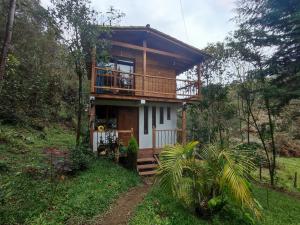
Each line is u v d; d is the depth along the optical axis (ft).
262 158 36.24
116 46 33.96
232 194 14.10
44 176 20.12
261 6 28.32
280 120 36.91
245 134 46.57
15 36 39.09
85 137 36.35
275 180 34.14
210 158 16.20
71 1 27.02
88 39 27.96
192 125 50.21
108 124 35.17
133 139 28.63
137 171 27.66
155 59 39.29
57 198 16.38
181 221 14.90
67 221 13.83
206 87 46.85
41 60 45.83
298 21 23.81
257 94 34.58
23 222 12.85
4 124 35.47
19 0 39.60
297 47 26.48
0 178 17.81
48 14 27.40
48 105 50.44
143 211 16.03
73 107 58.95
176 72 44.91
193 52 38.34
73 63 30.32
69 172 22.15
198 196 15.96
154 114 38.06
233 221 15.79
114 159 28.63
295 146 61.16
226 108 44.73
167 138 38.83
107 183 20.53
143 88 32.68
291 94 26.30
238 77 38.91
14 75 36.29
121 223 14.52
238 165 14.58
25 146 29.91
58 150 32.32
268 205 21.01
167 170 15.14
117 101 33.76
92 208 15.60
